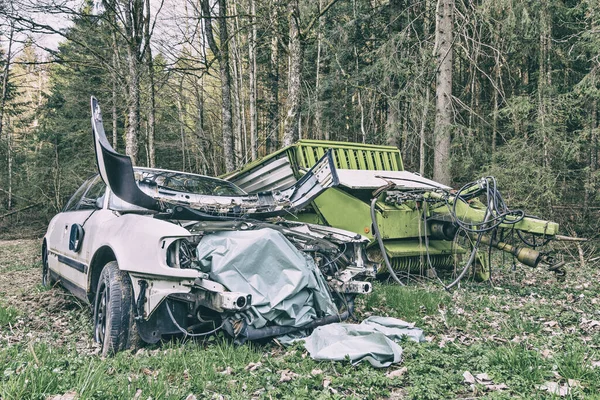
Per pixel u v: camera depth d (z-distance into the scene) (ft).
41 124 96.17
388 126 51.52
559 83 55.57
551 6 49.32
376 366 11.98
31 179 83.76
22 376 9.59
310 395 9.93
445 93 44.39
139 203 14.28
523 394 10.14
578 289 24.70
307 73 67.05
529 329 16.28
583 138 44.19
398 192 24.68
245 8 61.41
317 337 13.24
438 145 44.27
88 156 83.15
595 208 45.03
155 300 12.69
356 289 15.72
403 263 25.31
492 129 57.26
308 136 85.61
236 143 73.51
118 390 9.69
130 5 34.99
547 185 42.27
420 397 10.10
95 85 71.92
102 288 14.30
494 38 54.80
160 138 75.46
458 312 18.61
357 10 62.34
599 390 10.48
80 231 17.48
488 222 22.86
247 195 18.69
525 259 22.65
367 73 52.95
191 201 15.53
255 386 10.57
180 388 10.39
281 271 13.67
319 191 16.65
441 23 44.93
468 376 11.19
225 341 13.41
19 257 43.65
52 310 19.33
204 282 12.80
